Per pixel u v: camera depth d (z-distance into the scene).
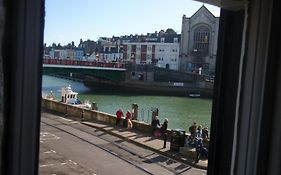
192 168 17.20
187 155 18.58
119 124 26.08
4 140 1.37
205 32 75.75
